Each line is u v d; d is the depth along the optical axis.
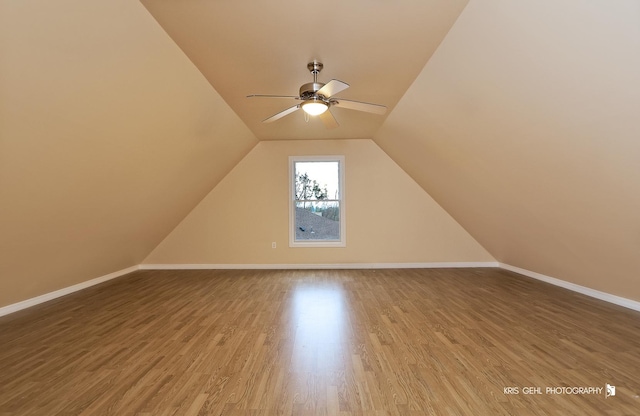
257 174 5.99
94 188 3.31
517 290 4.45
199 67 3.02
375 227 5.98
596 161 2.42
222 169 5.59
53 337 2.93
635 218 2.60
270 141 5.98
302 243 6.00
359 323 3.21
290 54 2.81
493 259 5.99
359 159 5.97
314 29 2.45
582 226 3.21
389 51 2.77
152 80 2.78
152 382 2.15
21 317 3.49
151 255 6.00
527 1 1.86
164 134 3.53
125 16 2.14
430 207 5.97
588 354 2.52
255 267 6.00
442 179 4.90
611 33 1.67
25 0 1.67
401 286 4.69
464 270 5.77
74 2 1.85
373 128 5.21
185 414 1.81
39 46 1.90
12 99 2.02
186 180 4.84
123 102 2.73
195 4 2.16
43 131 2.35
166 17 2.29
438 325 3.15
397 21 2.36
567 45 1.91
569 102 2.22
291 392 2.02
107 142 2.95
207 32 2.48
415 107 3.77
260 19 2.32
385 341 2.78
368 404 1.89
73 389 2.07
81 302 4.03
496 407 1.86
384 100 3.88
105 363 2.42
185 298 4.16
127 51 2.37
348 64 2.99
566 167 2.71
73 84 2.25
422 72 3.13
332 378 2.18
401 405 1.88
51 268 3.89
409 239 5.98
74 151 2.72
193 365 2.38
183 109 3.43
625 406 1.86
